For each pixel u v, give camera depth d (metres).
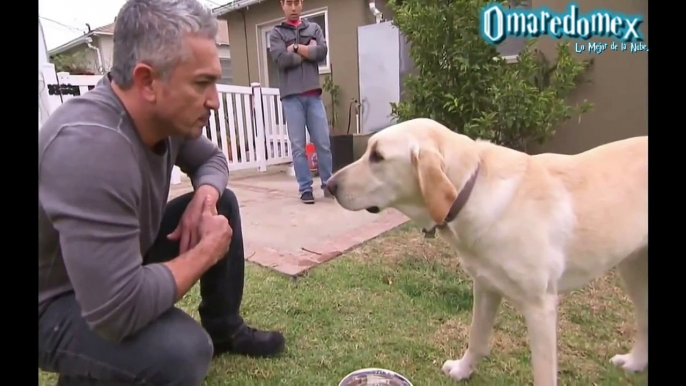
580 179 1.71
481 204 1.62
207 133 6.03
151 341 1.24
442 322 2.30
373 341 2.13
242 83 9.77
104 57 16.44
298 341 2.13
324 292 2.59
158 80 1.18
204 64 1.21
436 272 2.84
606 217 1.69
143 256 1.53
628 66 4.47
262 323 2.28
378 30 6.91
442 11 3.43
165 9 1.16
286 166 7.21
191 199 1.77
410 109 3.69
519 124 3.47
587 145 4.78
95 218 1.10
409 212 1.86
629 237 1.74
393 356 2.02
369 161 1.85
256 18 9.16
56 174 1.10
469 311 2.40
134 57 1.18
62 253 1.14
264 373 1.88
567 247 1.66
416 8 3.55
